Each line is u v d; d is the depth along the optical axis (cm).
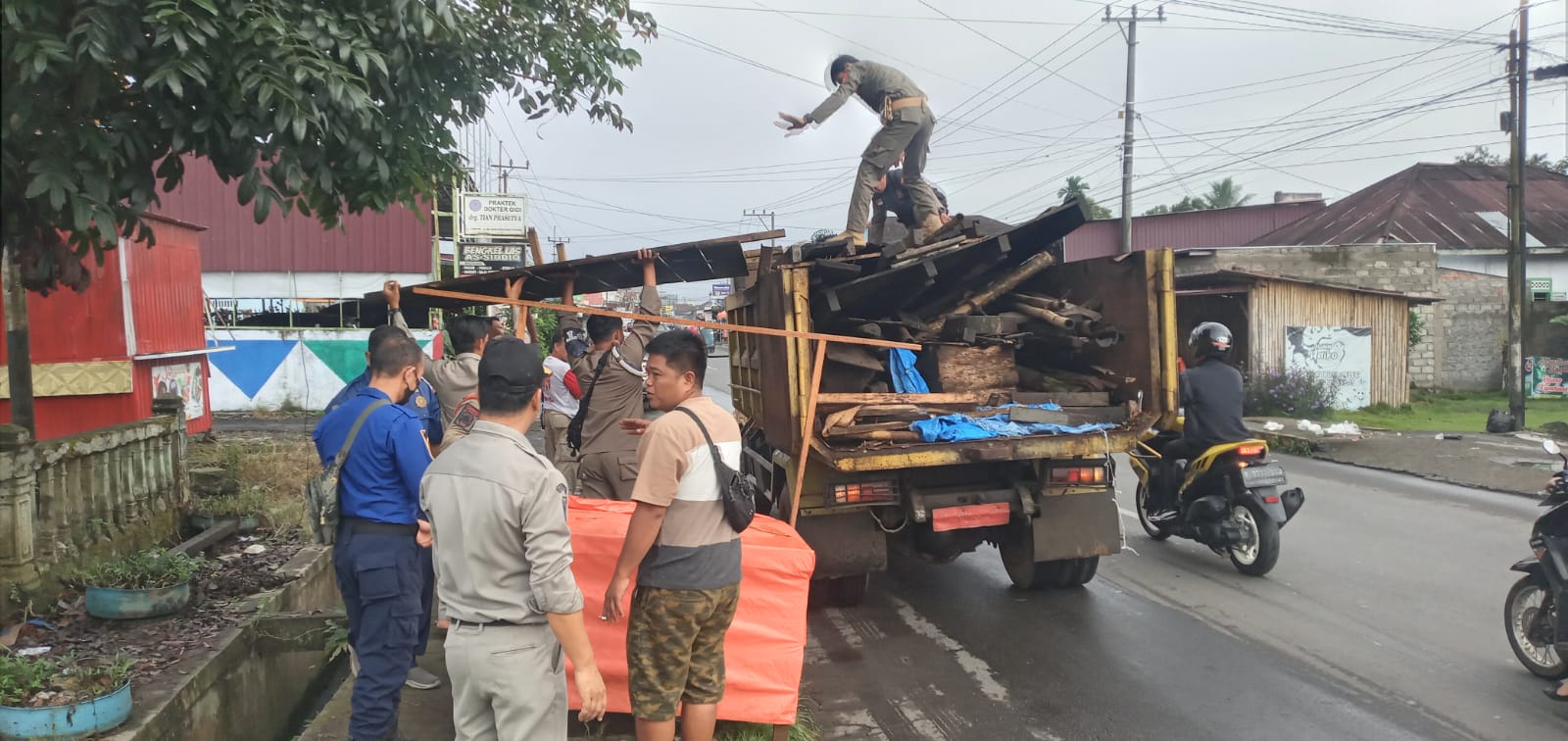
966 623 567
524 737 268
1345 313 1909
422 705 403
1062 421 579
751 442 744
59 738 316
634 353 548
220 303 1966
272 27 315
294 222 1995
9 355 548
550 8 508
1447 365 2283
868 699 452
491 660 265
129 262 853
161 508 598
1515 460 1169
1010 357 619
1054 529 584
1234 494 661
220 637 429
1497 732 407
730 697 373
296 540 625
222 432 1355
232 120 333
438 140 443
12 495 432
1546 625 457
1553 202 2911
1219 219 3738
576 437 550
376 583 344
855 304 600
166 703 353
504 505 263
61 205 291
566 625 263
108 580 449
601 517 402
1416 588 632
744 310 747
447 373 515
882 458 513
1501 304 2273
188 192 1931
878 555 565
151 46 308
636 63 542
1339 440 1384
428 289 501
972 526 562
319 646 454
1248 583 648
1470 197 2909
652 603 318
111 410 823
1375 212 2961
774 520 439
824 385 585
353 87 333
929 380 612
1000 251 605
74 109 303
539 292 625
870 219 911
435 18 388
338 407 362
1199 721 421
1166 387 571
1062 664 496
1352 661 495
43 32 286
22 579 434
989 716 430
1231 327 1969
